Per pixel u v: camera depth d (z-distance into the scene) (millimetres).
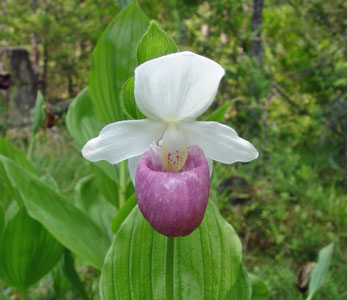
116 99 285
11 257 276
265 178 576
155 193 163
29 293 364
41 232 279
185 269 216
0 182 490
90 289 325
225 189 494
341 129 685
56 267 333
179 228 162
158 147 190
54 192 288
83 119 329
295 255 424
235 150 193
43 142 679
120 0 319
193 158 189
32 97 966
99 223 349
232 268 213
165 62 157
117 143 190
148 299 211
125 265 209
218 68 160
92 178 393
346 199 529
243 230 472
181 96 171
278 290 367
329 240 454
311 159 690
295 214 518
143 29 282
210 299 214
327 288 345
